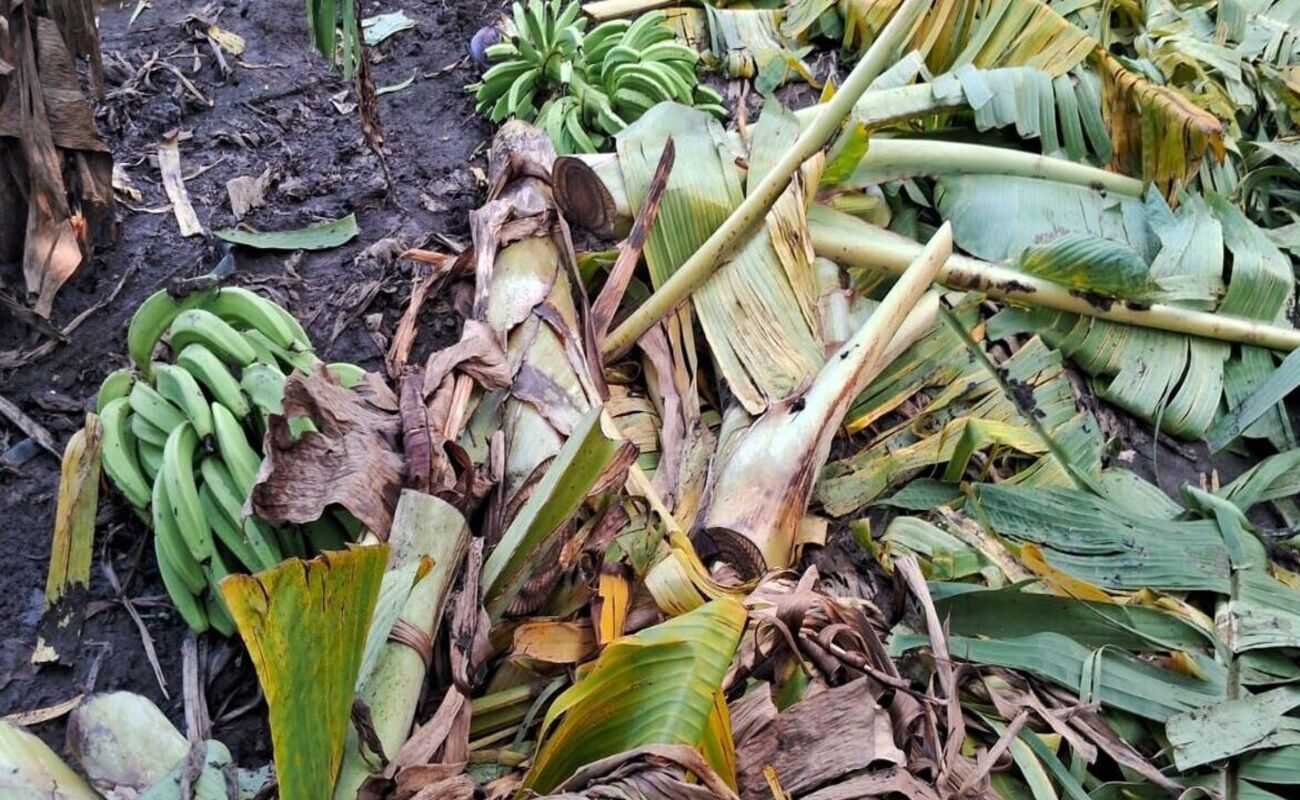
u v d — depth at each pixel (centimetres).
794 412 173
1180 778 156
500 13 274
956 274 216
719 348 190
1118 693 162
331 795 113
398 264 206
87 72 226
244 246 202
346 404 153
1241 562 182
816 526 182
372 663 127
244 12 258
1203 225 233
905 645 161
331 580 100
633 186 203
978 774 139
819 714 138
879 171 224
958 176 230
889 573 178
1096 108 244
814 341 190
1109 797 154
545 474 153
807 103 256
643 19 254
